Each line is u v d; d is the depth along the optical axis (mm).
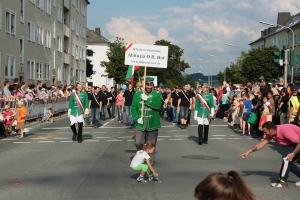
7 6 33500
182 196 7535
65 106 34250
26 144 15023
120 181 8828
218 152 13180
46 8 45688
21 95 22016
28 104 22984
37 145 14750
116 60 61188
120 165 10742
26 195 7602
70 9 58000
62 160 11492
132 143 15391
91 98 21797
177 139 16750
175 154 12695
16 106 19188
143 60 12031
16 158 11836
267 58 50531
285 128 8266
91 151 13281
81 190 7996
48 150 13492
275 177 9359
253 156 12383
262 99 16547
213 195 2586
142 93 10383
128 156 12273
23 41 37844
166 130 20688
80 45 66438
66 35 55469
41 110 25344
